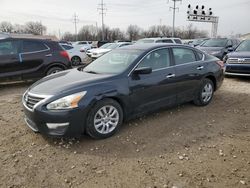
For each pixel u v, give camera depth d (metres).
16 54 7.77
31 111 3.77
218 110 5.49
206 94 5.77
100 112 3.94
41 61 8.20
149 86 4.50
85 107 3.73
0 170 3.19
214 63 5.91
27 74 8.02
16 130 4.39
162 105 4.87
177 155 3.54
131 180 2.99
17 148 3.75
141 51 4.71
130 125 4.56
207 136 4.15
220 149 3.72
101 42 25.97
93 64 5.09
